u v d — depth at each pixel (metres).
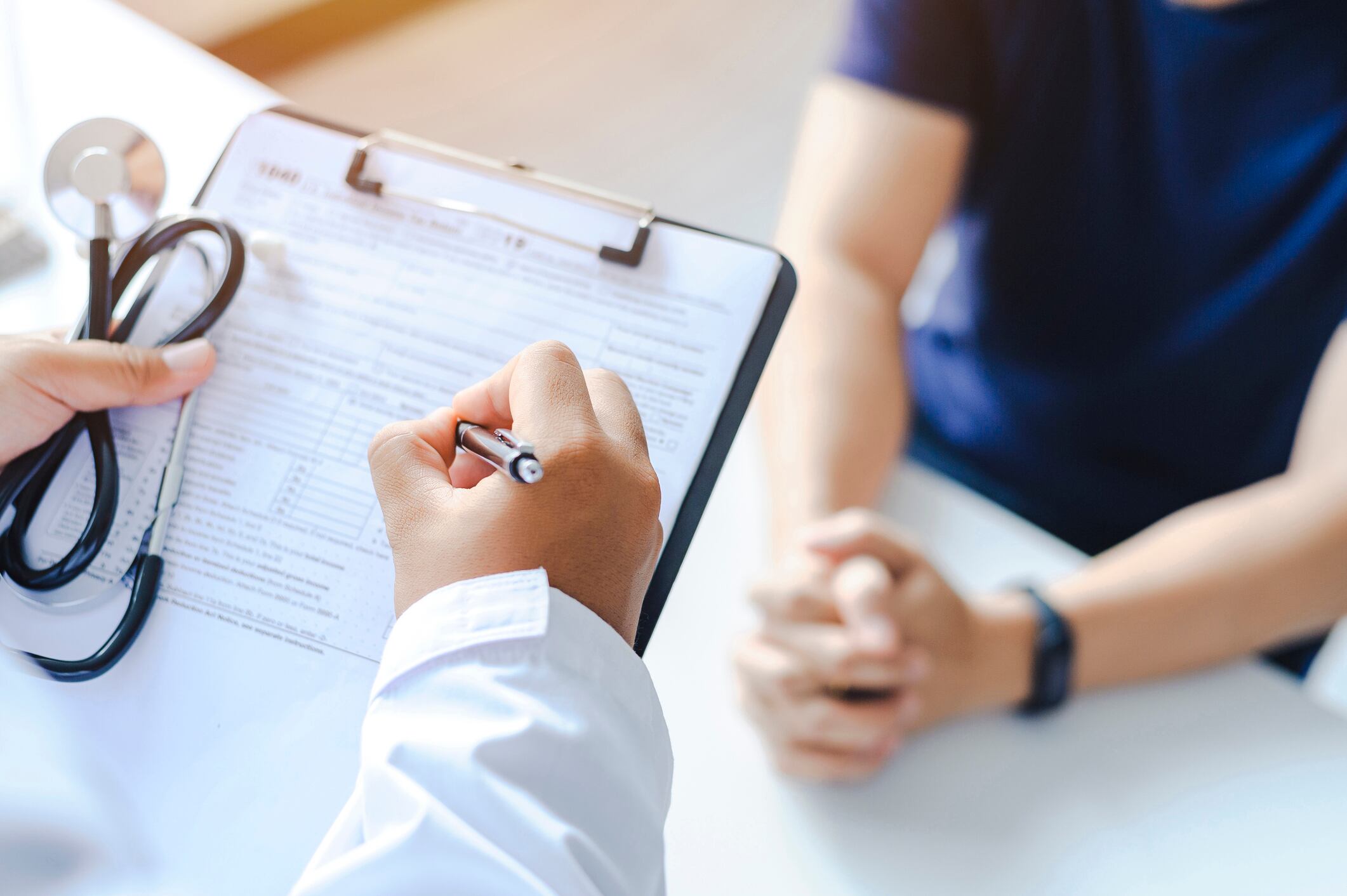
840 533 0.71
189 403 0.45
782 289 0.47
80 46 0.64
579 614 0.33
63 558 0.42
